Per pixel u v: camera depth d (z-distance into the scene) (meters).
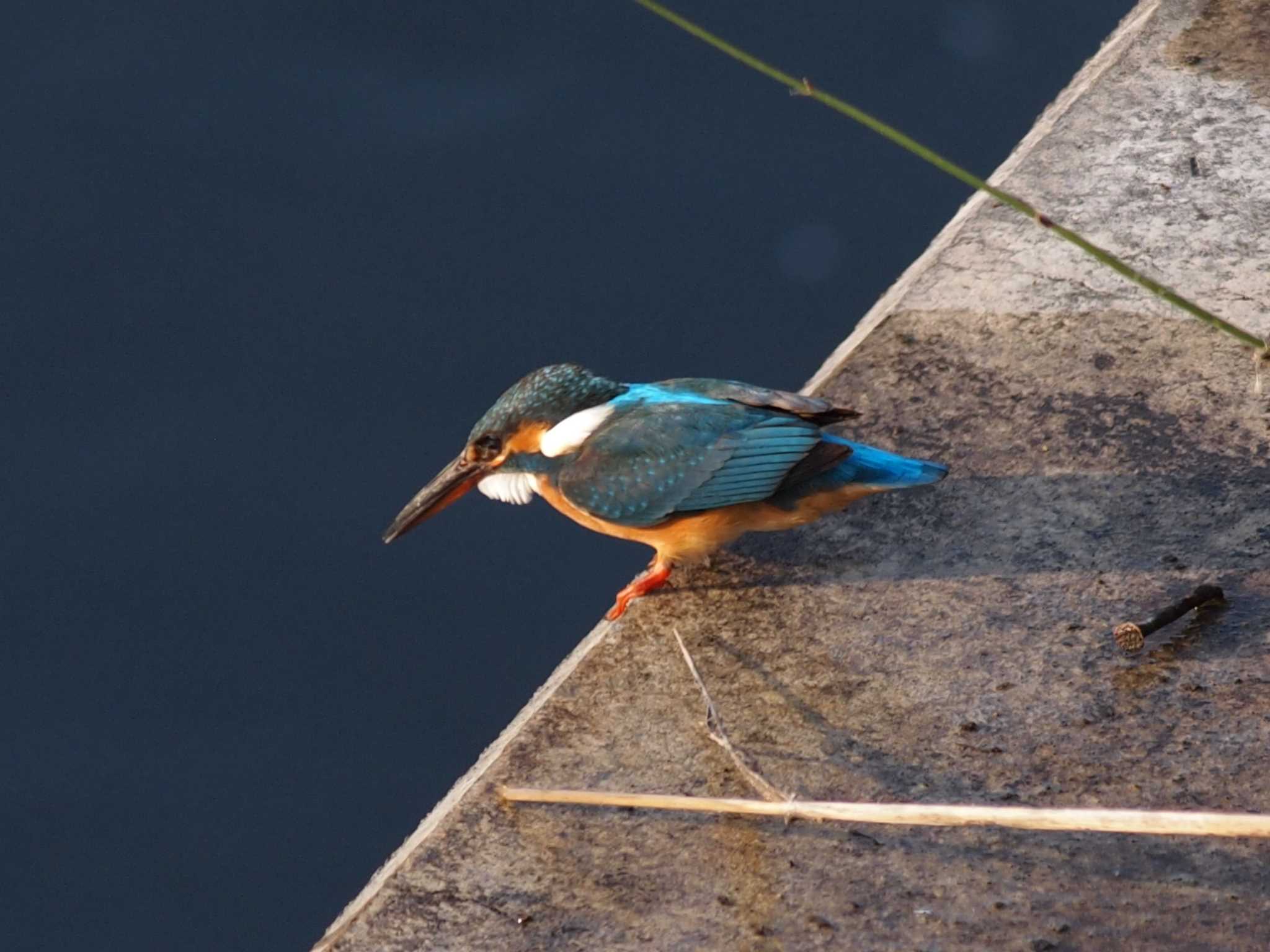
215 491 16.23
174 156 19.38
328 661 14.80
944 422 8.12
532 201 18.80
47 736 14.33
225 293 17.95
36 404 16.88
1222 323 6.54
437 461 16.39
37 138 19.52
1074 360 8.35
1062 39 19.73
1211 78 9.98
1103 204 9.27
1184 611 6.86
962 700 6.77
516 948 6.01
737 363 16.92
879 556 7.52
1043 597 7.19
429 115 19.83
